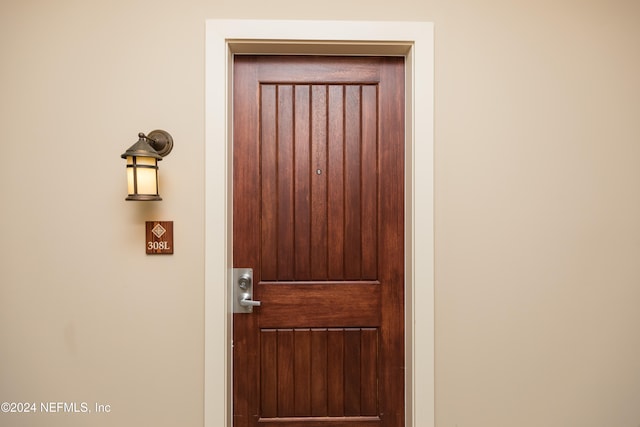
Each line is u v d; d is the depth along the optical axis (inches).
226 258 55.2
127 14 54.2
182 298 54.6
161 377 54.6
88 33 54.1
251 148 58.8
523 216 55.9
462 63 55.4
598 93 56.2
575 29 55.9
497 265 55.9
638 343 56.6
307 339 59.6
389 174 59.4
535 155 55.9
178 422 54.7
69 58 54.1
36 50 53.9
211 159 54.1
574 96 56.1
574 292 56.4
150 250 54.3
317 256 59.5
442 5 55.3
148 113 54.3
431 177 55.1
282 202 59.2
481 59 55.5
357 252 59.6
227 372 56.0
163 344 54.6
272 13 54.6
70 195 54.2
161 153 54.0
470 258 55.7
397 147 59.4
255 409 59.0
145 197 48.9
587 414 56.6
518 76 55.7
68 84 54.1
